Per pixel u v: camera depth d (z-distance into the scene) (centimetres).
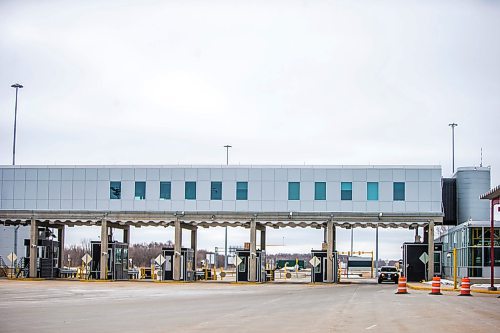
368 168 6359
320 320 2244
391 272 6594
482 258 5647
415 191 6316
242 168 6444
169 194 6481
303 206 6375
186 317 2370
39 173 6612
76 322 2177
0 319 2277
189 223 6619
